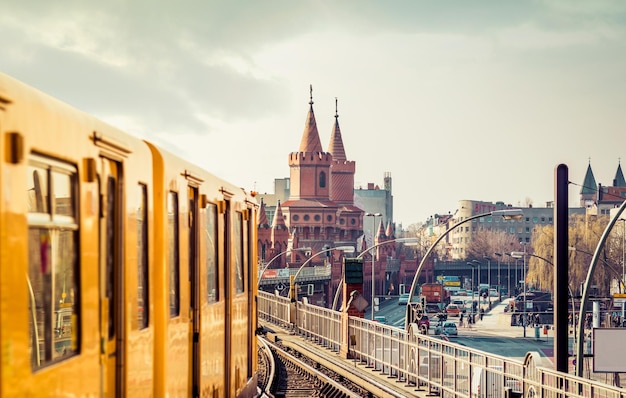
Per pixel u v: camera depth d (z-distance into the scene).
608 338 30.72
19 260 5.83
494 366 19.31
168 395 9.66
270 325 48.75
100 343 7.45
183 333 10.60
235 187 15.91
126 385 8.09
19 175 5.86
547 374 16.61
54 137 6.46
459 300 160.88
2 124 5.65
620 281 60.78
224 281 14.17
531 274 143.00
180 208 10.60
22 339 5.84
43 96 6.52
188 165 11.26
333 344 35.72
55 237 6.49
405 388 24.41
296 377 32.00
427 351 23.70
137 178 8.71
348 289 34.25
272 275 128.38
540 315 118.00
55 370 6.38
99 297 7.44
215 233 13.27
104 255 7.62
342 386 26.02
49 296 6.36
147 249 9.08
